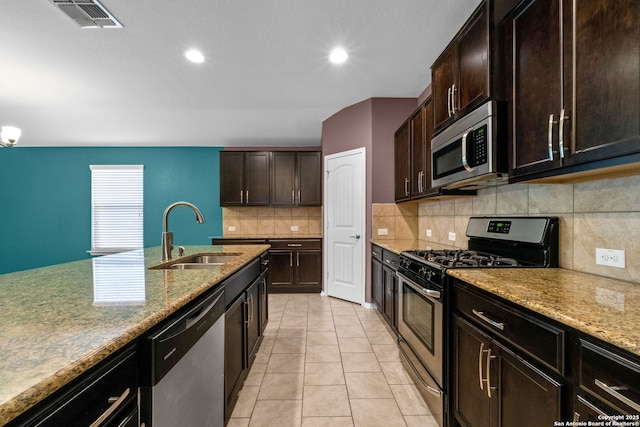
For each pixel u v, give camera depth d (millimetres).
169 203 4902
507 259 1689
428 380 1626
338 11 1866
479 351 1198
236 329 1667
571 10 1030
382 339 2562
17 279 1270
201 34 2068
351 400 1733
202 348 1117
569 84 1041
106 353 614
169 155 4902
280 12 1863
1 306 887
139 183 4898
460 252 1952
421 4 1816
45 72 2559
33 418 492
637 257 1113
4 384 474
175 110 3514
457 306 1393
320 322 2975
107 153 4867
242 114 3674
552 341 830
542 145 1175
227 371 1494
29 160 4801
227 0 1746
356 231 3533
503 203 1897
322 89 3037
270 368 2094
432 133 2238
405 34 2119
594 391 715
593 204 1284
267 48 2266
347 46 2262
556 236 1464
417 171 2561
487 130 1429
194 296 1048
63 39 2084
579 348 759
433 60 2477
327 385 1884
